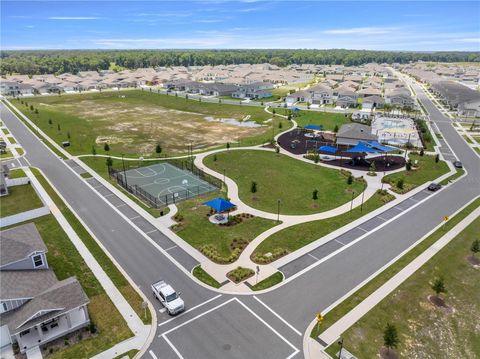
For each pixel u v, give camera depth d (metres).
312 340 28.91
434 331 30.34
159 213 50.78
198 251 41.56
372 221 49.41
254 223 48.22
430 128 107.31
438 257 41.12
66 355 27.23
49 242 43.19
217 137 95.12
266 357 27.20
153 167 70.81
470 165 74.62
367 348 28.22
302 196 57.50
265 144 87.25
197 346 28.19
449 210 53.25
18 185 61.22
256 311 32.12
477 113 125.06
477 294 35.31
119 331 29.67
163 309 32.34
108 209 52.09
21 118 115.31
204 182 63.00
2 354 27.42
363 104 136.88
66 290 30.44
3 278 30.97
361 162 73.44
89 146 85.25
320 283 36.09
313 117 120.00
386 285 35.97
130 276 36.94
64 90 181.12
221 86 172.25
